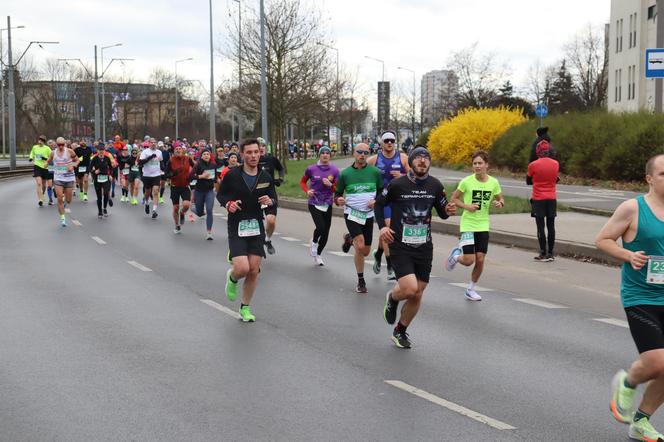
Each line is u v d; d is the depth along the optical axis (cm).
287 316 905
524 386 638
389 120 8219
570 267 1272
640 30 4800
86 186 2650
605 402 600
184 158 1741
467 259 1005
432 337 809
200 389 620
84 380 642
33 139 9350
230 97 4316
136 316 894
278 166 1723
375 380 650
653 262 503
